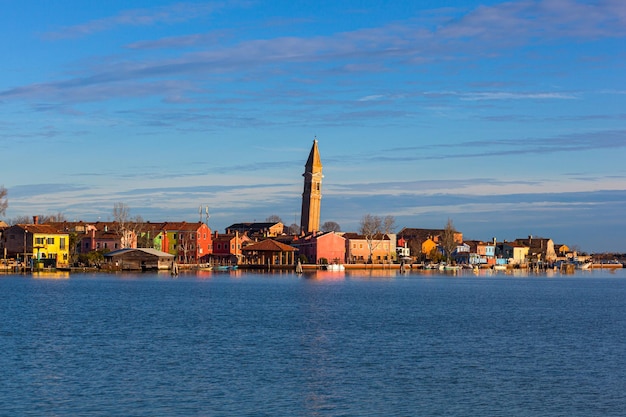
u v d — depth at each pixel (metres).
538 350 74.12
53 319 96.12
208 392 55.19
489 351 73.12
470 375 61.53
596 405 52.97
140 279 193.88
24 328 86.75
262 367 63.88
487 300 143.00
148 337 80.12
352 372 62.22
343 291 159.88
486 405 52.62
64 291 145.25
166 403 52.22
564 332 88.94
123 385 56.91
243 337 80.75
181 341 77.44
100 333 83.00
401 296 147.88
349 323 95.31
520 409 51.81
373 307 120.00
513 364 66.31
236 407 51.50
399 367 64.50
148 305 117.62
